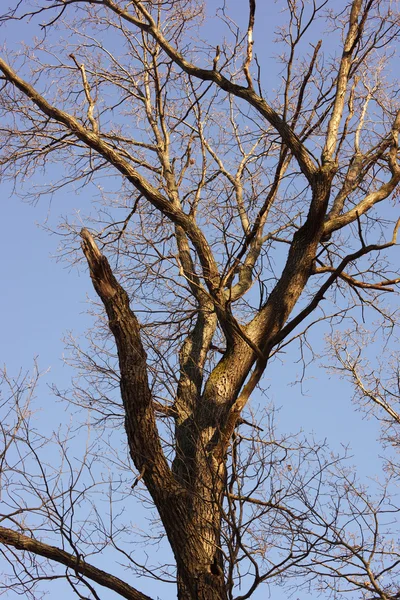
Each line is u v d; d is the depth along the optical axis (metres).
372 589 6.77
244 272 8.93
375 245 7.20
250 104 8.55
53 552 6.49
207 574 6.47
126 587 6.47
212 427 7.38
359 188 9.26
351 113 8.93
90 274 7.18
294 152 8.20
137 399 6.80
